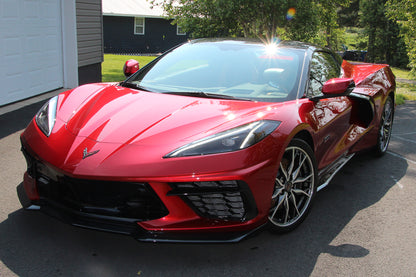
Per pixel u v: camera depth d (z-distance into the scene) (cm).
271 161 243
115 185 226
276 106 282
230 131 244
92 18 955
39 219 282
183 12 1116
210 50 367
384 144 503
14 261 231
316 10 1098
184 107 277
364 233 296
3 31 647
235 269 238
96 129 256
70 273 224
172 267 236
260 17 1056
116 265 234
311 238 283
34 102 701
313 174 298
